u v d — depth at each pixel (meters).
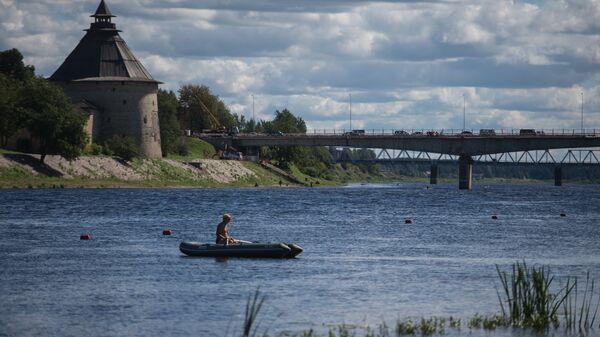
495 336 87.69
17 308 97.50
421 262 135.00
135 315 94.25
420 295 106.50
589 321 93.88
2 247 151.00
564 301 103.06
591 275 123.44
